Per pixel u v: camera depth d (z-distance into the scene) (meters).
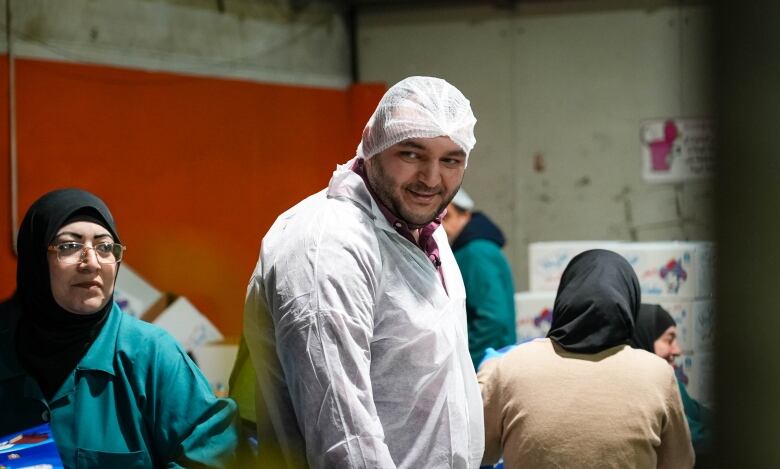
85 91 4.31
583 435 2.10
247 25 5.22
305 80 5.64
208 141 4.95
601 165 5.71
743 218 1.30
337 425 1.58
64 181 4.21
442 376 1.75
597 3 5.65
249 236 5.18
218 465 1.82
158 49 4.70
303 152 5.58
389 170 1.72
